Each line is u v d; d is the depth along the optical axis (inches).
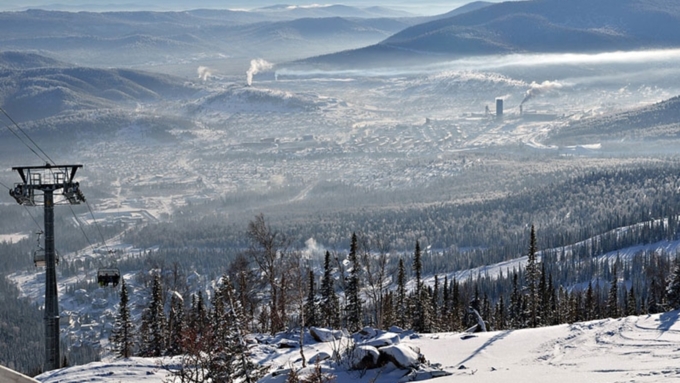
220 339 1112.8
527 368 1083.3
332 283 2701.8
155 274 2965.1
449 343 1365.7
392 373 1101.1
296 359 1318.9
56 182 1413.6
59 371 1278.3
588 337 1298.0
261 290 2425.0
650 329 1306.6
